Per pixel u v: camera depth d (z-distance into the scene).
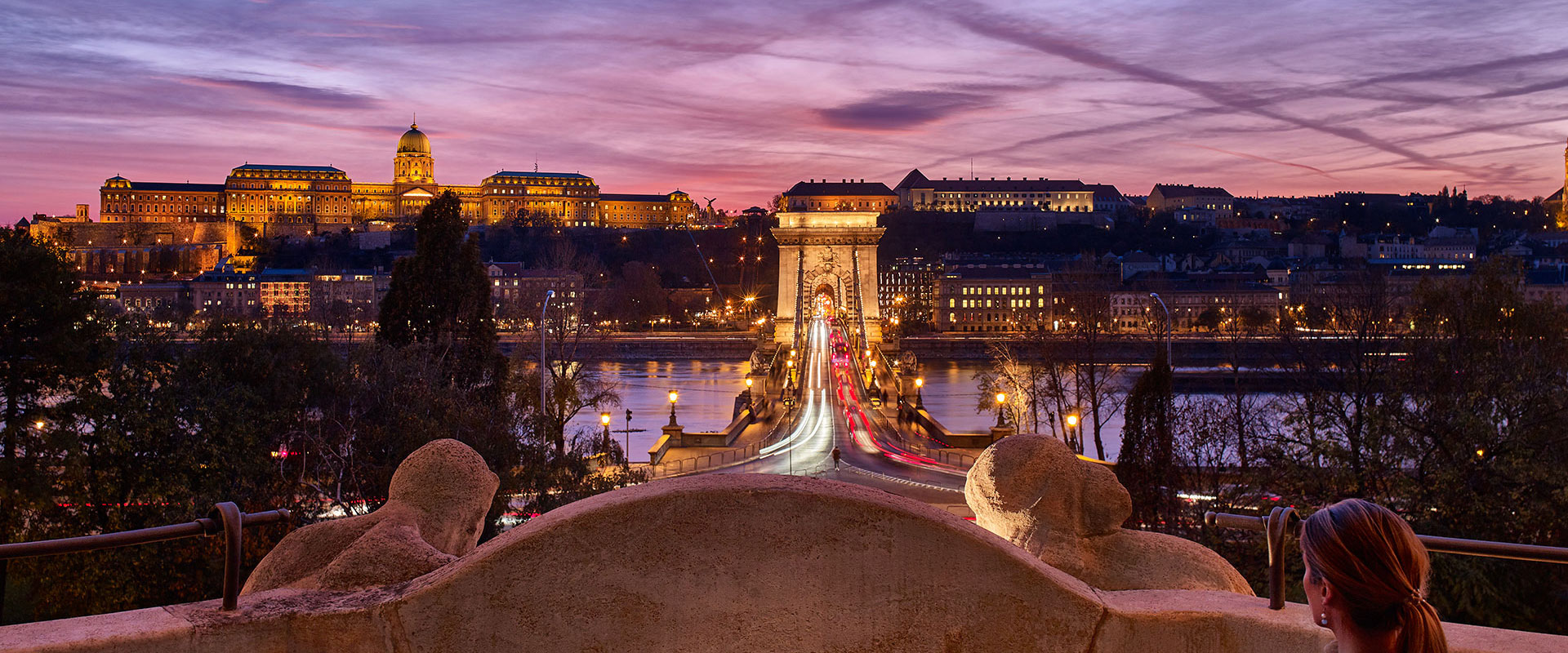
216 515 5.20
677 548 5.05
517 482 35.41
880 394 105.25
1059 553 6.55
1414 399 34.44
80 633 4.79
